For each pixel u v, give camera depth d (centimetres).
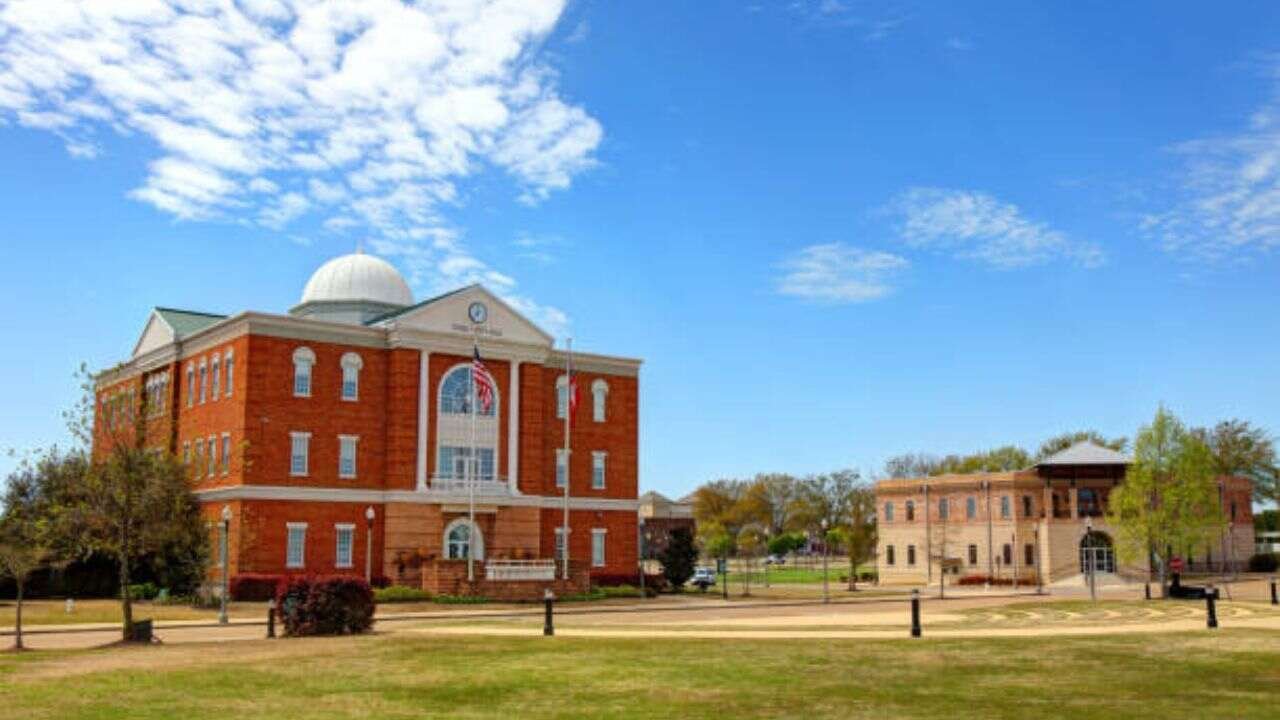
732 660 2625
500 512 6962
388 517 6594
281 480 6316
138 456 3759
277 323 6425
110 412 4044
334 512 6475
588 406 7675
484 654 2783
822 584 9950
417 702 2000
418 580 6394
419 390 6775
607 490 7669
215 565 6331
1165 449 6875
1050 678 2325
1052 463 9506
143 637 3453
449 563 6209
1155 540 6812
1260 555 10531
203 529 5822
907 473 15650
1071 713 1880
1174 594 6450
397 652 2848
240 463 6197
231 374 6462
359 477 6594
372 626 3791
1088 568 9362
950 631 3675
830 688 2164
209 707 1927
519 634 3559
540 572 6488
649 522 15125
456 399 6931
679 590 7800
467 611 5459
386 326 6788
